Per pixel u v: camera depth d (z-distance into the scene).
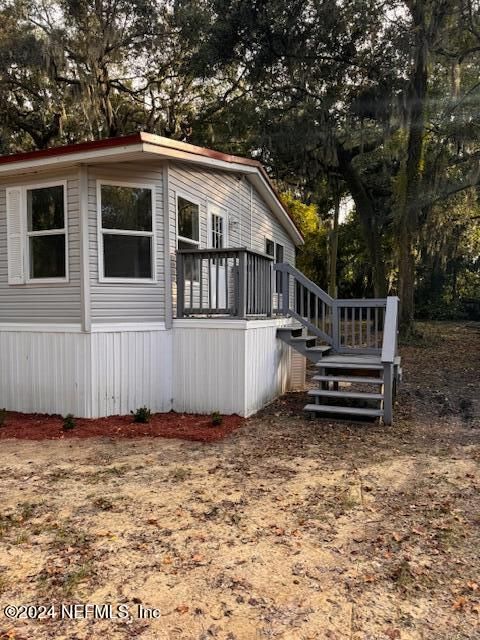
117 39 14.64
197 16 14.94
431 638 2.32
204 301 7.96
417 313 24.61
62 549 3.15
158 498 3.99
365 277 24.44
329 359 7.12
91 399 6.52
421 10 13.39
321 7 13.66
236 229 9.82
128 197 6.62
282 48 15.00
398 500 3.97
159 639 2.31
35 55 13.66
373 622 2.43
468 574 2.89
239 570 2.90
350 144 16.88
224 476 4.50
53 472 4.62
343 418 6.70
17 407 7.04
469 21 13.41
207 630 2.37
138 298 6.74
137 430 6.01
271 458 5.04
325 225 26.50
